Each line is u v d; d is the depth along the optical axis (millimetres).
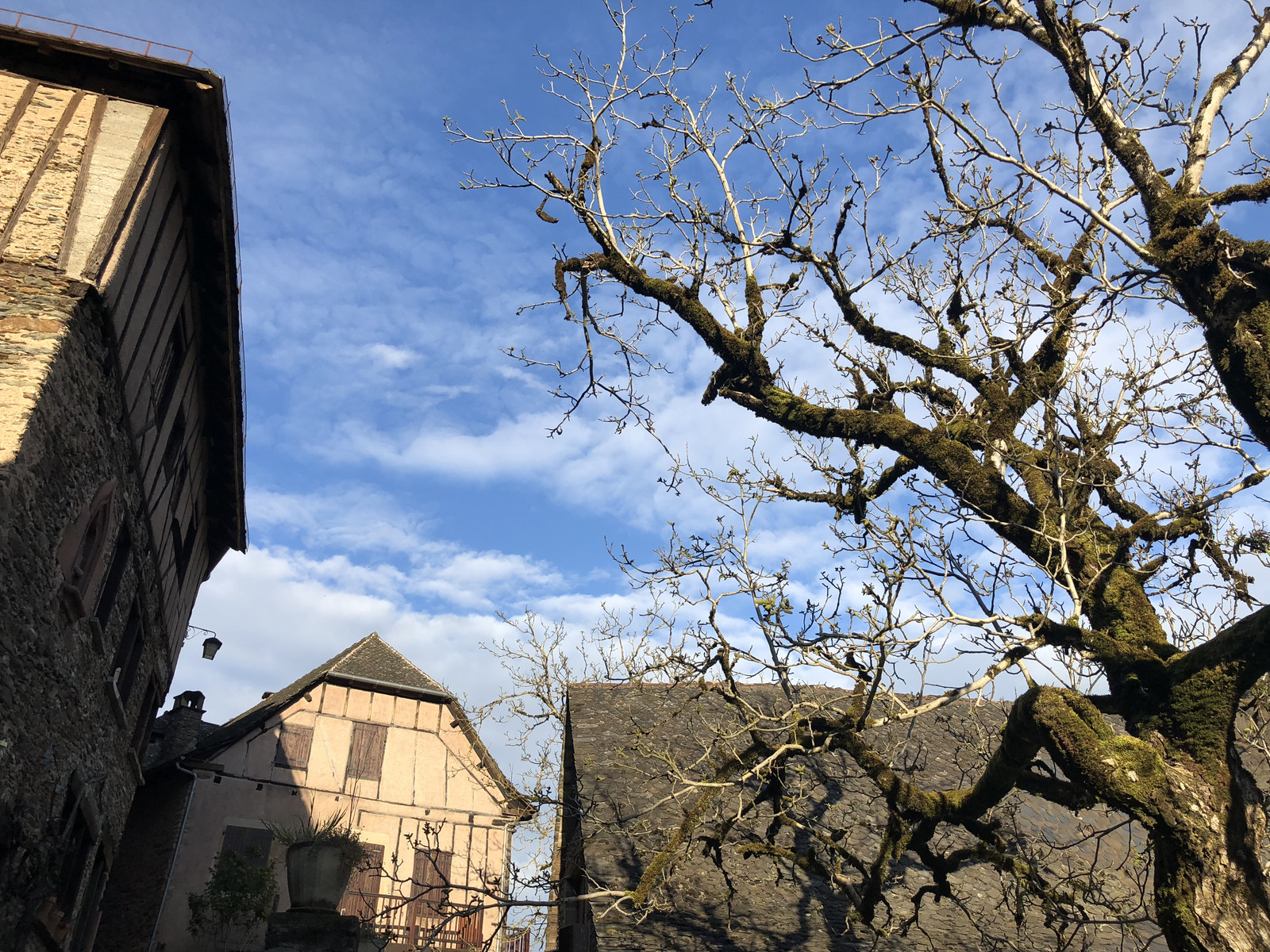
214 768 19594
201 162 10742
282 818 19766
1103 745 6746
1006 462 8797
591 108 9758
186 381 12906
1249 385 7059
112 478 10312
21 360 8156
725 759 10398
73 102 9930
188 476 14406
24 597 8250
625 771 12547
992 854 8594
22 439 7797
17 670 8328
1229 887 6188
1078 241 8781
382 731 21656
